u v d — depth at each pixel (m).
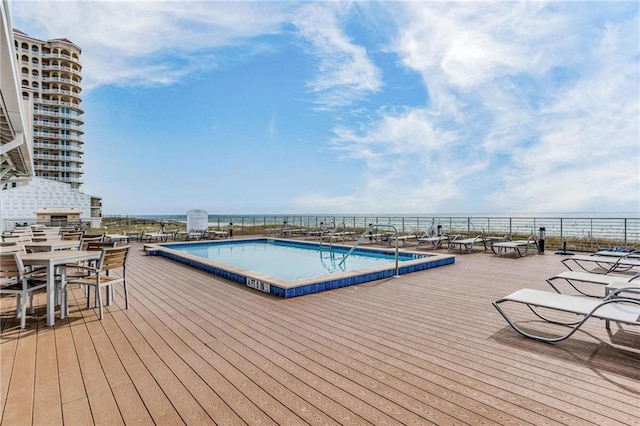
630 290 2.92
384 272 5.49
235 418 1.78
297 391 2.04
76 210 38.81
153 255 8.37
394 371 2.29
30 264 3.17
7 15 2.82
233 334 2.99
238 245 12.14
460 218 11.55
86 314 3.57
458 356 2.52
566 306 2.79
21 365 2.39
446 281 5.23
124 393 2.02
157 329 3.11
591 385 2.10
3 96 4.36
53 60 52.81
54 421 1.76
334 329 3.11
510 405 1.88
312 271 7.26
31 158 9.68
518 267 6.52
